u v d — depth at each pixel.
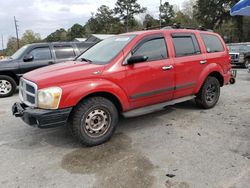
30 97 4.63
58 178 3.77
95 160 4.23
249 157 4.17
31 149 4.71
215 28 53.69
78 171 3.93
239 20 52.06
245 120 5.87
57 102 4.31
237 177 3.64
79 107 4.52
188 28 6.49
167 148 4.57
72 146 4.78
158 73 5.40
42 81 4.38
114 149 4.60
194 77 6.12
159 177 3.70
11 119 6.44
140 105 5.32
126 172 3.86
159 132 5.30
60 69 4.81
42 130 5.61
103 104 4.69
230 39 54.91
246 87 9.79
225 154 4.29
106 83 4.72
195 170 3.85
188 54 6.04
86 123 4.59
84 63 5.12
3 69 9.17
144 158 4.24
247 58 18.22
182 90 5.95
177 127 5.54
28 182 3.69
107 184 3.59
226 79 7.00
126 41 5.28
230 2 50.06
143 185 3.54
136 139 5.00
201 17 53.19
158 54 5.51
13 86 9.40
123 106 5.02
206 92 6.55
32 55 9.65
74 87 4.42
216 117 6.10
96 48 5.84
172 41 5.78
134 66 5.06
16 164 4.18
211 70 6.45
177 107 6.91
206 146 4.60
